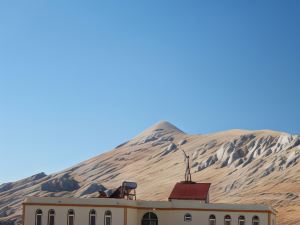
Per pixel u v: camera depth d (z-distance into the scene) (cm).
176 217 9700
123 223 9388
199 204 9700
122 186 10400
